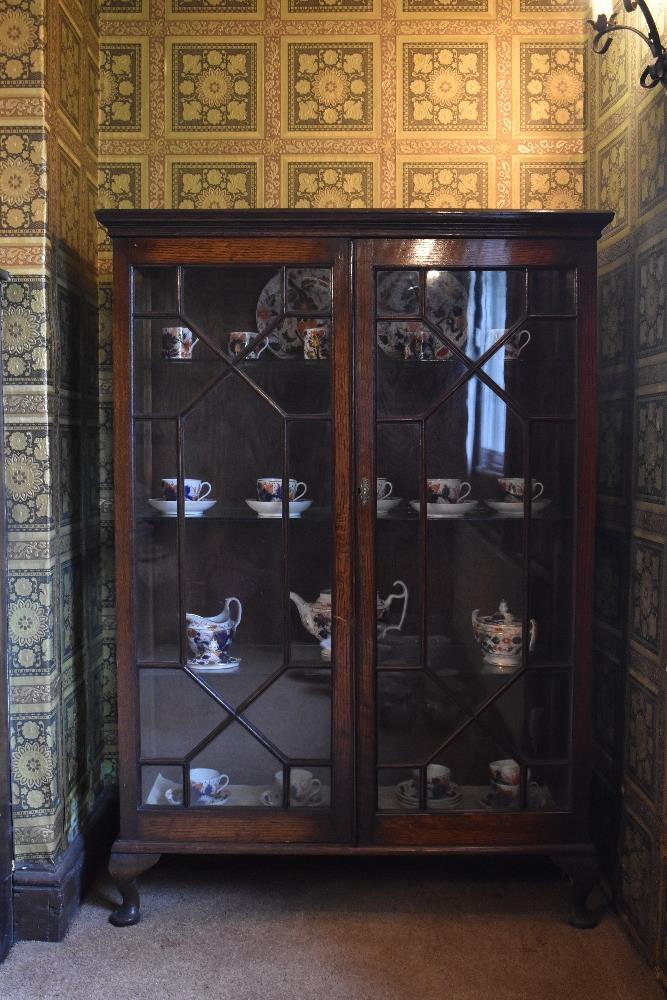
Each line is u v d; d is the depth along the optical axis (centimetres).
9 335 169
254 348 171
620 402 186
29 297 168
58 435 177
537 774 178
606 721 194
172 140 208
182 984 160
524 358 172
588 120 206
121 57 208
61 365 179
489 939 175
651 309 168
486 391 172
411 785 177
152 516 175
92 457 205
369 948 172
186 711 177
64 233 181
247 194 209
